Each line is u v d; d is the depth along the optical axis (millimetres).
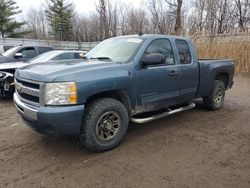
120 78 3904
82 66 3771
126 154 3840
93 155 3807
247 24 23906
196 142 4316
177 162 3609
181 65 5004
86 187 3025
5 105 6918
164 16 26375
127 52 4391
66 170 3391
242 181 3152
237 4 24250
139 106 4340
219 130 4914
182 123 5293
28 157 3748
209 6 23188
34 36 54438
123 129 4074
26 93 3758
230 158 3750
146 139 4414
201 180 3164
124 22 32781
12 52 9375
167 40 4898
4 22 40594
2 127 5039
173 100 4953
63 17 48688
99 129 3809
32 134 4625
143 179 3182
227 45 14906
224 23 23844
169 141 4344
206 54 15391
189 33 17031
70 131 3473
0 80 7254
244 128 5051
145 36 4648
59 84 3375
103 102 3789
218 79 6410
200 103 6910
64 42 33406
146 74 4305
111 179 3182
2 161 3629
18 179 3186
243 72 14227
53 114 3342
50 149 4004
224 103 7219
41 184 3084
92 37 48125
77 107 3453
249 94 8789
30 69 3891
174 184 3078
